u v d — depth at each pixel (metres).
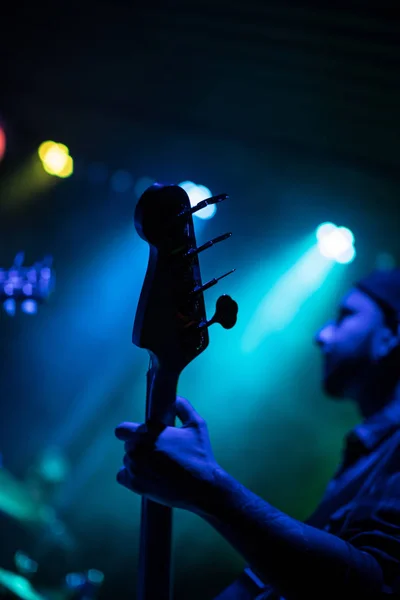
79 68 5.92
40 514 4.65
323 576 1.06
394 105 5.67
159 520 1.20
